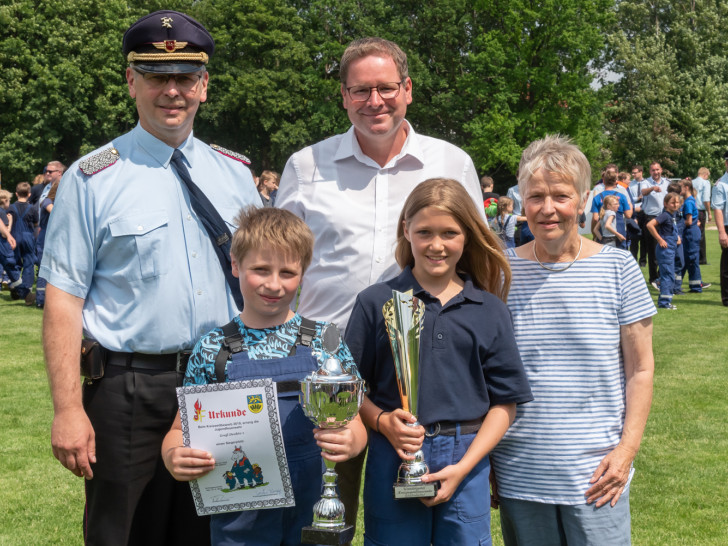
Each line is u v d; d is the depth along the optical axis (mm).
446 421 2615
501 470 2805
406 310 2592
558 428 2707
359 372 2760
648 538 4047
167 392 2693
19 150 37000
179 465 2426
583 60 35812
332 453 2434
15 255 12539
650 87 48438
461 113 39656
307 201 3182
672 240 11656
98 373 2684
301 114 41594
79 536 4094
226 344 2551
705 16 51938
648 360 2723
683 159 48000
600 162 39312
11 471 5008
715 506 4457
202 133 42844
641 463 5145
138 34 2719
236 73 40406
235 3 40562
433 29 41719
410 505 2596
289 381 2527
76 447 2584
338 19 41625
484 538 2621
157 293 2682
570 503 2678
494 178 40469
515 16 34781
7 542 3994
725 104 48562
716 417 6133
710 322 10461
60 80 36969
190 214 2801
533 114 35625
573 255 2803
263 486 2461
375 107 2959
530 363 2760
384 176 3127
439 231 2656
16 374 7578
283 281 2510
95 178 2715
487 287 2863
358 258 3088
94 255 2717
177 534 2805
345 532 2441
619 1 54469
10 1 37688
